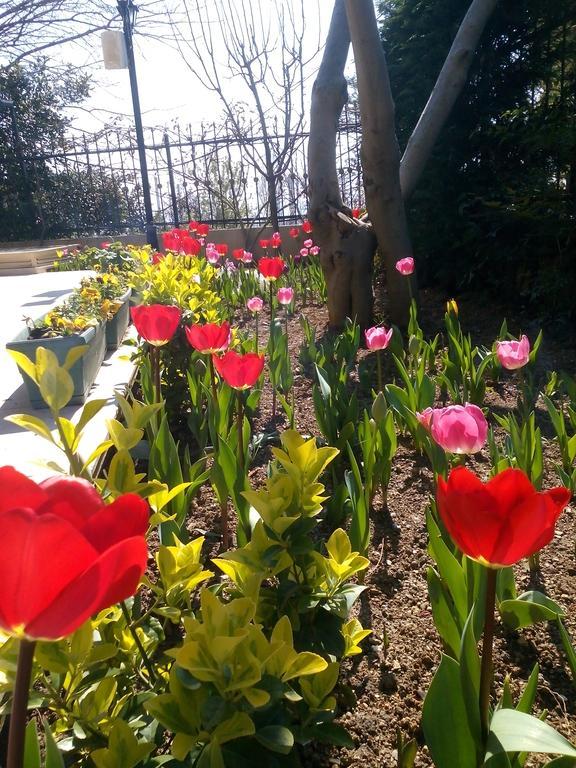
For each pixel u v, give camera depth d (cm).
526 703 135
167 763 132
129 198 1658
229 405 338
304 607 168
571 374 539
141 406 169
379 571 270
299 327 735
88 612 66
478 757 126
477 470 363
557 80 769
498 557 108
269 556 163
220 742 115
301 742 145
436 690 126
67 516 76
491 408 456
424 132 687
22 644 71
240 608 129
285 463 172
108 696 140
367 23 598
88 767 146
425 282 846
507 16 730
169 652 116
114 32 1177
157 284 484
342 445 340
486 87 752
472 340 641
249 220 1418
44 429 144
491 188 721
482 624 177
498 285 735
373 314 738
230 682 118
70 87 1925
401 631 232
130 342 416
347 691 192
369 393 491
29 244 1631
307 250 950
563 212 616
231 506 319
